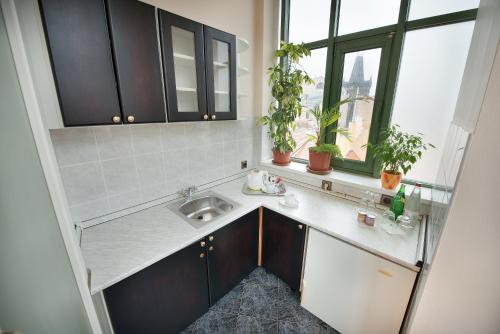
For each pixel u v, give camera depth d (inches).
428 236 46.0
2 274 18.7
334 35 72.7
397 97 65.2
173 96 49.1
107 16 37.5
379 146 62.9
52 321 25.1
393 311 45.5
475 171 24.0
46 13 31.5
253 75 85.6
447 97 57.4
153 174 62.4
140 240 48.8
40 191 24.0
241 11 74.9
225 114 62.2
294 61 77.1
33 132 23.2
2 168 19.5
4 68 20.2
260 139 91.7
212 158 77.5
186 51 51.6
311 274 58.9
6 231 19.5
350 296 51.7
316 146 76.8
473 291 27.5
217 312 62.9
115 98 40.7
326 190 75.1
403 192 55.8
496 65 21.2
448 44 54.9
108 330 41.0
